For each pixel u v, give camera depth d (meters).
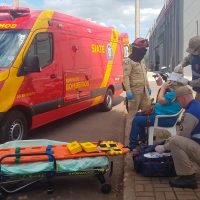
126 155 4.37
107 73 8.02
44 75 5.37
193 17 20.48
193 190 3.43
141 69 5.07
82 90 6.69
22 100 4.89
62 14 6.07
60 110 5.89
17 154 3.36
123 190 3.55
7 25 5.25
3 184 3.45
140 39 5.00
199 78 4.24
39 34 5.30
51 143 4.02
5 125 4.70
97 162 3.49
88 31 7.07
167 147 3.54
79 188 3.69
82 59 6.70
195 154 3.42
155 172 3.72
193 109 3.42
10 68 4.76
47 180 3.58
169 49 28.22
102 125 6.76
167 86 4.16
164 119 4.15
